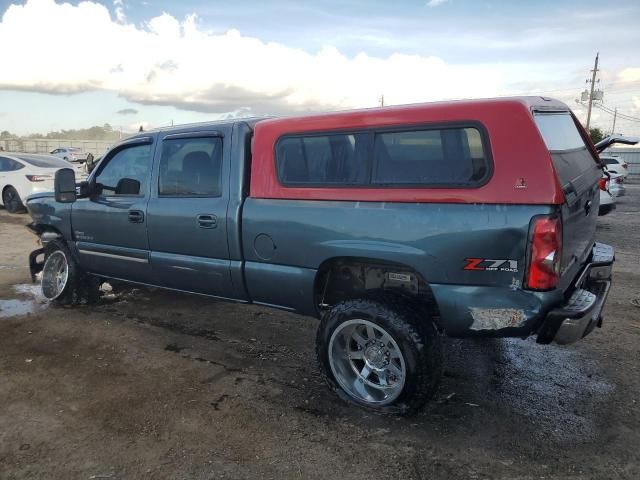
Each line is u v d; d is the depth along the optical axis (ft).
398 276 11.01
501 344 14.44
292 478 8.70
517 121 8.87
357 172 10.50
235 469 8.93
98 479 8.68
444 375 12.55
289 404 11.16
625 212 44.68
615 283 20.48
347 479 8.68
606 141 14.14
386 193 10.03
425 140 9.70
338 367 11.09
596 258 12.22
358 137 10.49
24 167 39.04
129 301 18.63
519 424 10.33
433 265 9.52
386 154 10.16
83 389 11.89
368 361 10.85
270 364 13.28
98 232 16.06
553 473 8.78
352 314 10.50
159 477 8.73
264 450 9.48
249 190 12.32
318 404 11.16
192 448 9.54
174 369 12.97
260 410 10.90
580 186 10.19
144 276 15.16
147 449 9.52
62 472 8.86
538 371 12.76
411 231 9.67
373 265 10.78
